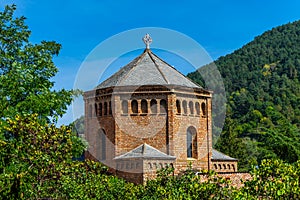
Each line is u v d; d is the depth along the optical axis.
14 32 42.38
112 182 34.31
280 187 21.84
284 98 162.25
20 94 37.91
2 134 28.95
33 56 41.75
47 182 24.48
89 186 30.00
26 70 37.69
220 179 23.56
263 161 23.30
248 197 21.59
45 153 23.59
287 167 23.31
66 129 24.66
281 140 93.00
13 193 22.61
